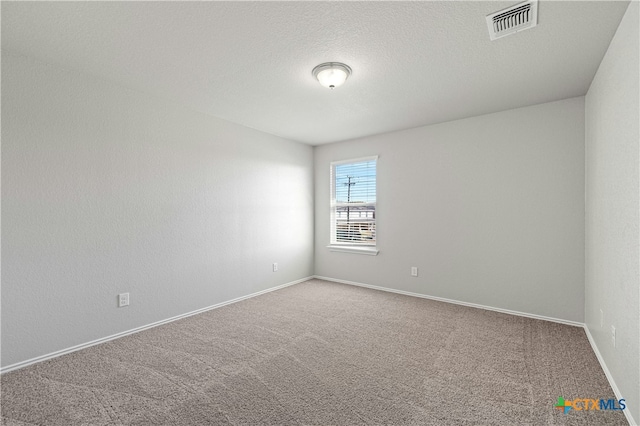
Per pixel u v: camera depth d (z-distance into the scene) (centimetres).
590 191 268
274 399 182
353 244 472
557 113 307
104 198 264
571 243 301
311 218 508
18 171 219
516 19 180
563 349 246
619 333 181
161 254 306
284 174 456
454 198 372
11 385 196
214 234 357
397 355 238
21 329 220
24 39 200
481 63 232
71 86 244
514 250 332
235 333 280
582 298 295
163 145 308
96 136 259
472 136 359
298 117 362
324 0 162
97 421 162
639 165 152
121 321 274
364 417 166
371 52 217
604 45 206
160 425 160
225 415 167
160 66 238
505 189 337
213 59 228
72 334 244
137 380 202
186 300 327
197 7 168
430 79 260
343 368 218
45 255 231
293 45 208
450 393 188
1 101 211
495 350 246
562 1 163
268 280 427
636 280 156
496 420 163
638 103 153
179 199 322
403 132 414
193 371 213
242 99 307
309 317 323
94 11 171
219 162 364
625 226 172
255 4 166
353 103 317
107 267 266
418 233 401
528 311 324
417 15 176
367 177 457
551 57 223
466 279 364
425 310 345
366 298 394
